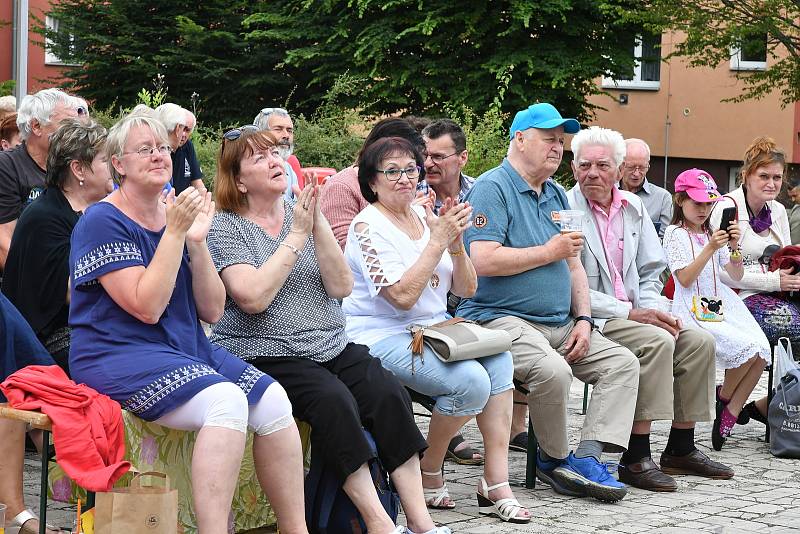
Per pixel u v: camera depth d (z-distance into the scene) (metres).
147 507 4.75
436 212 8.09
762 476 8.07
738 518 6.80
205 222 5.52
